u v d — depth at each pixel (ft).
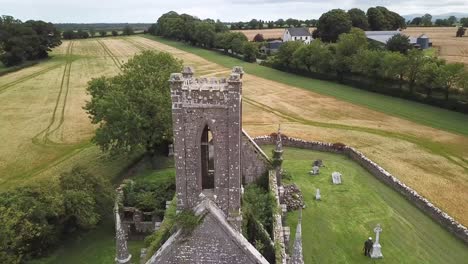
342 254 118.93
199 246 73.00
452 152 206.08
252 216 87.20
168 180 147.13
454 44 574.97
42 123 257.55
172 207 87.61
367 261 115.44
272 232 92.63
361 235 128.67
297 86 379.76
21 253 109.19
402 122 261.44
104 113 168.96
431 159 196.34
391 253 119.03
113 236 129.49
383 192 158.71
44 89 359.66
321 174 175.11
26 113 281.33
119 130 164.04
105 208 132.87
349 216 140.05
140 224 131.64
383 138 229.45
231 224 75.31
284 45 461.37
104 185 134.21
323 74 410.11
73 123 257.14
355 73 382.83
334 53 414.41
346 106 305.53
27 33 523.29
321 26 602.44
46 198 115.96
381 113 283.79
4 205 109.29
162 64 195.93
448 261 115.34
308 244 123.75
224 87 68.13
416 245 123.03
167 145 194.39
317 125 257.55
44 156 201.67
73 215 121.08
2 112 284.41
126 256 73.41
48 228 115.14
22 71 457.68
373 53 349.41
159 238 77.82
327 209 144.66
